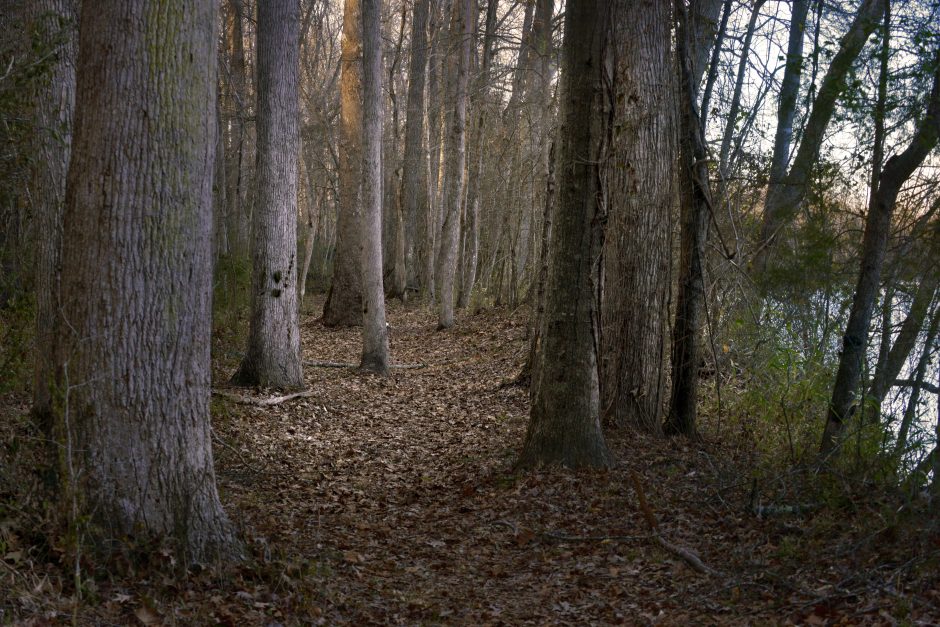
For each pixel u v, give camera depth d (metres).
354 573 6.14
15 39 7.34
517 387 14.87
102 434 4.82
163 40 4.84
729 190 11.41
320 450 10.61
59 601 4.23
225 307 17.28
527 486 8.34
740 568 5.71
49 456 4.98
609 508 7.61
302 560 5.82
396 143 30.52
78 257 4.81
